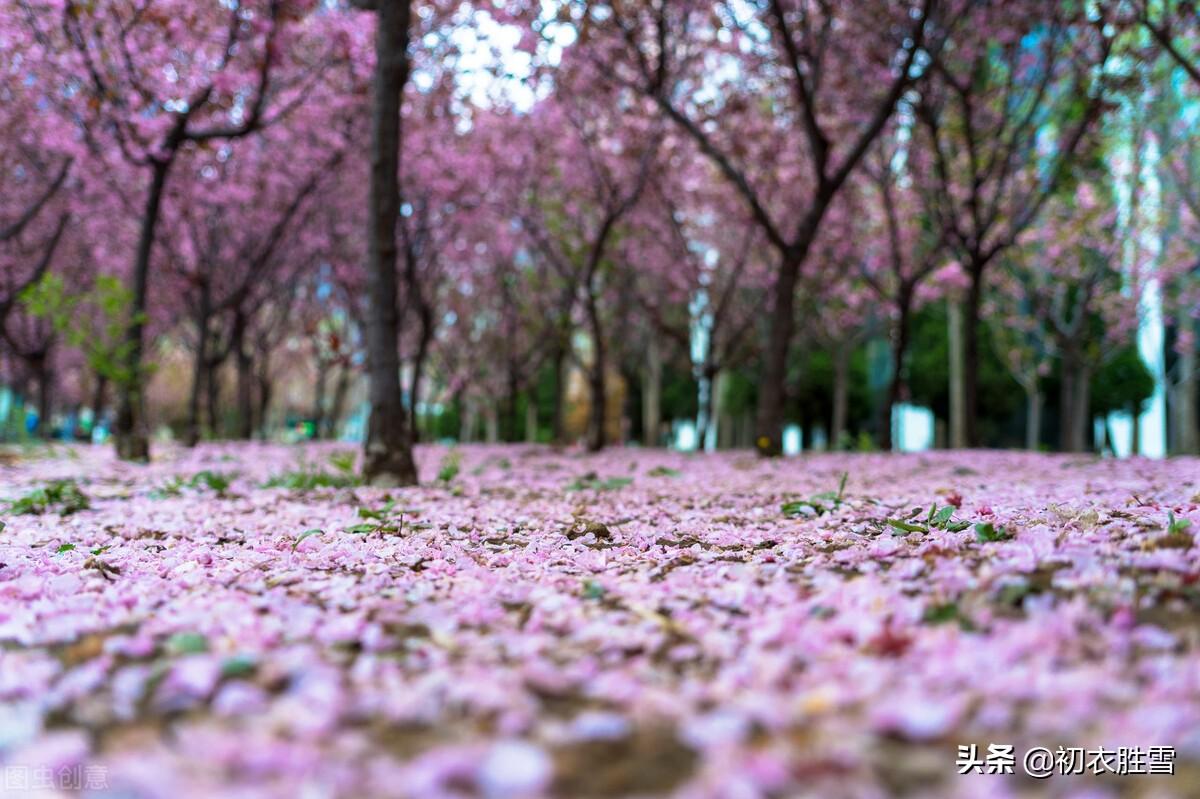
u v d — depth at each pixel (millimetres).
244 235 20891
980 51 14258
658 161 17547
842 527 4457
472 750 1500
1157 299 22438
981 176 15328
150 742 1597
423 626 2490
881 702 1670
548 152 18312
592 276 16484
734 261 23109
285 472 9805
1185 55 15398
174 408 50594
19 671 2039
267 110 15070
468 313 29250
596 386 16562
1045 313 23062
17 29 11789
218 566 3619
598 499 6766
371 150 8344
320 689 1787
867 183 20891
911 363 30859
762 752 1425
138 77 11680
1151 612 2305
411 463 8289
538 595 2840
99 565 3639
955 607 2439
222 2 11719
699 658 2121
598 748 1561
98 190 17859
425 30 14742
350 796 1357
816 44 14125
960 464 10820
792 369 29156
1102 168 19656
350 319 26453
